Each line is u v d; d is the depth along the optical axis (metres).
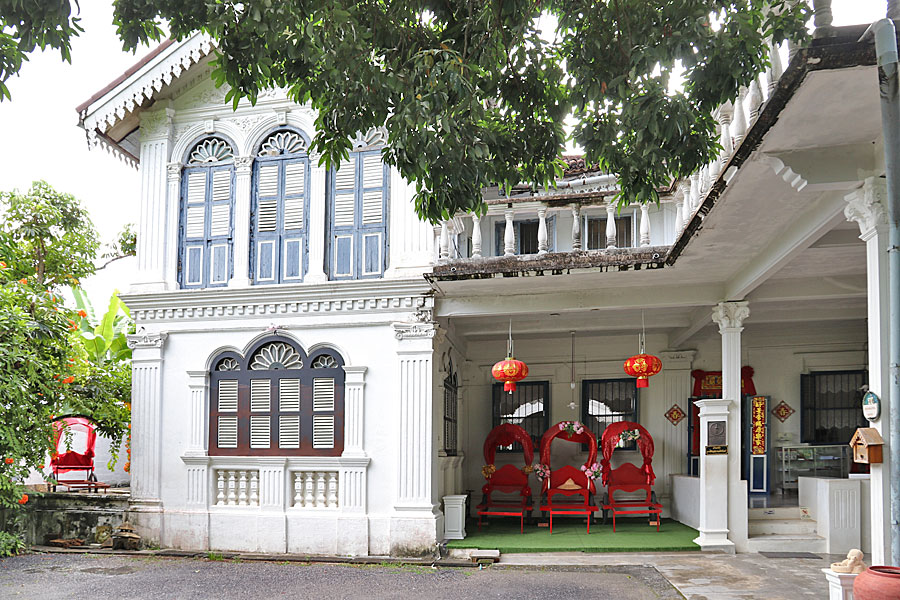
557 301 11.43
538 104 6.19
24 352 11.48
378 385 11.36
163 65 11.74
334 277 11.70
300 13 4.86
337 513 11.22
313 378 11.55
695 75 5.16
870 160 6.09
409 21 5.80
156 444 11.84
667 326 13.12
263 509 11.41
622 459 14.73
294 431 11.54
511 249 10.77
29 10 4.64
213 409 11.83
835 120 5.61
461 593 8.82
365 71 5.29
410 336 11.25
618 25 5.46
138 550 11.55
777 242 8.62
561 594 8.73
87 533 11.96
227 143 12.22
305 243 11.82
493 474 13.07
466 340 15.16
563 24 5.64
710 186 8.05
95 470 15.75
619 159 5.95
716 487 11.23
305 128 11.93
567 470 12.66
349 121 5.64
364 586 9.20
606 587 9.06
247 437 11.66
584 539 11.72
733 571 9.80
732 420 11.29
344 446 11.30
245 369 11.79
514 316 12.80
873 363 5.95
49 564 10.62
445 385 12.59
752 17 4.98
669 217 12.60
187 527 11.55
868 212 6.02
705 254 9.48
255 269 11.95
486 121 6.36
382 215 11.62
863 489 11.20
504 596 8.66
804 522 11.81
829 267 10.05
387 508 11.11
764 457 13.87
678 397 14.71
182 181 12.34
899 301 4.96
